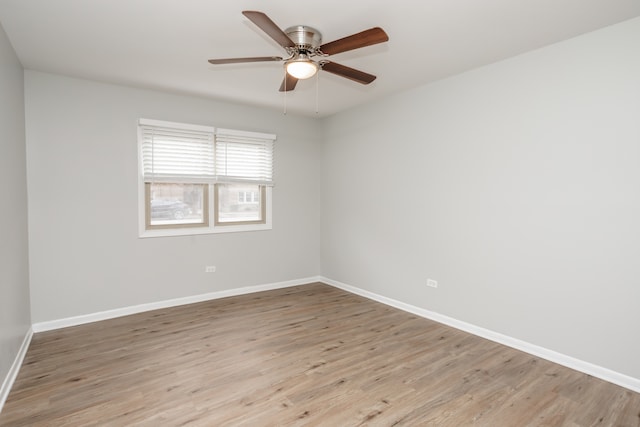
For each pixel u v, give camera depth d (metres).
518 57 2.92
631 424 2.00
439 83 3.55
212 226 4.37
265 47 2.79
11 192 2.56
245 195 4.68
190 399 2.21
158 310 3.95
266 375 2.51
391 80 3.57
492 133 3.12
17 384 2.37
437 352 2.91
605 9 2.20
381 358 2.79
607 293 2.47
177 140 4.07
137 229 3.85
